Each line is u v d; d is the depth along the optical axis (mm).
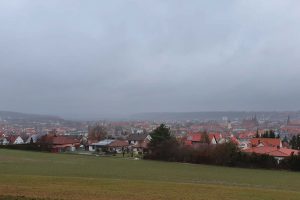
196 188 34562
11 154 97938
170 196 27969
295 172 76375
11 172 55469
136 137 167500
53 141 136500
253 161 83875
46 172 57406
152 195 28031
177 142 100562
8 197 23922
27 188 28578
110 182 37031
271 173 72125
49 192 26828
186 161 92938
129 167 74188
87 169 66000
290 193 35031
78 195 26125
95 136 187125
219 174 66062
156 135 102438
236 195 30859
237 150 88250
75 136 193375
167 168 74938
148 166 78250
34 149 123438
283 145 151250
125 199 25547
